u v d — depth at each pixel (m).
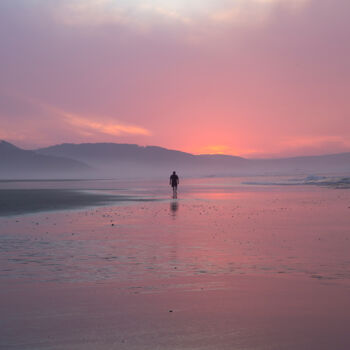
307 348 4.73
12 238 14.04
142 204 30.77
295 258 10.41
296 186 64.75
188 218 20.75
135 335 5.16
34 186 76.88
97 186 75.50
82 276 8.53
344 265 9.52
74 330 5.34
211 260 10.21
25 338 5.06
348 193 43.09
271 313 6.01
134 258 10.51
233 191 51.97
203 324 5.55
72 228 16.78
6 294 7.11
